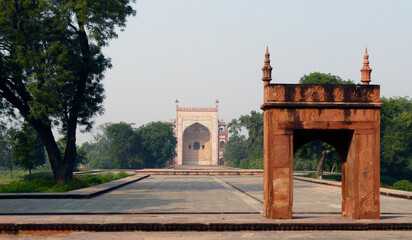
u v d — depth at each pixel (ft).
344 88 26.76
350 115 26.68
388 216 28.32
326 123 26.48
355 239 22.08
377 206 26.45
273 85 26.48
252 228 24.29
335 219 26.05
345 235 23.15
